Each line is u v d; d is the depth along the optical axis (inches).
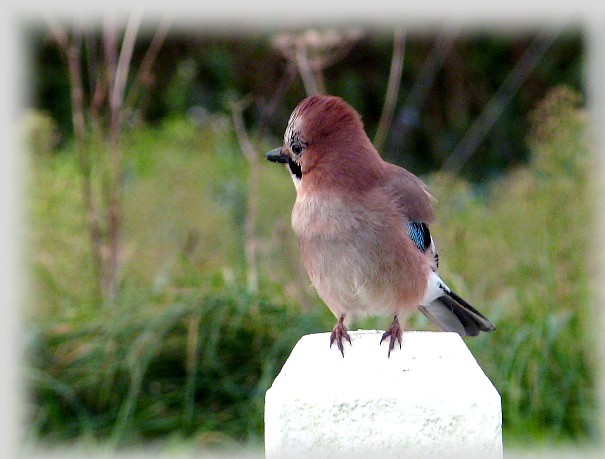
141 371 386.6
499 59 899.4
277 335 402.3
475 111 897.5
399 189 279.0
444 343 206.8
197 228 525.7
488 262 468.8
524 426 362.0
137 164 627.8
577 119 454.9
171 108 845.8
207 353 393.7
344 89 891.4
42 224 484.4
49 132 542.6
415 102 854.5
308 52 525.0
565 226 441.7
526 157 834.8
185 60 892.6
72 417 393.7
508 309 425.7
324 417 186.5
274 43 501.0
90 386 396.2
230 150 709.9
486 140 855.7
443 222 514.6
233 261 488.1
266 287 430.3
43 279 463.8
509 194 555.8
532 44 872.3
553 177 457.7
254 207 471.8
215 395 393.4
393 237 270.7
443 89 900.0
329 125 271.7
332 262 272.2
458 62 892.6
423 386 187.5
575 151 451.8
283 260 468.1
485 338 396.8
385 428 186.1
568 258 434.0
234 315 403.2
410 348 203.3
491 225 515.2
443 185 579.5
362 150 275.1
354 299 276.8
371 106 896.9
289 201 577.3
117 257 450.9
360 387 187.8
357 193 271.1
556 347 392.2
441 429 185.5
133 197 558.9
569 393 384.8
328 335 225.8
